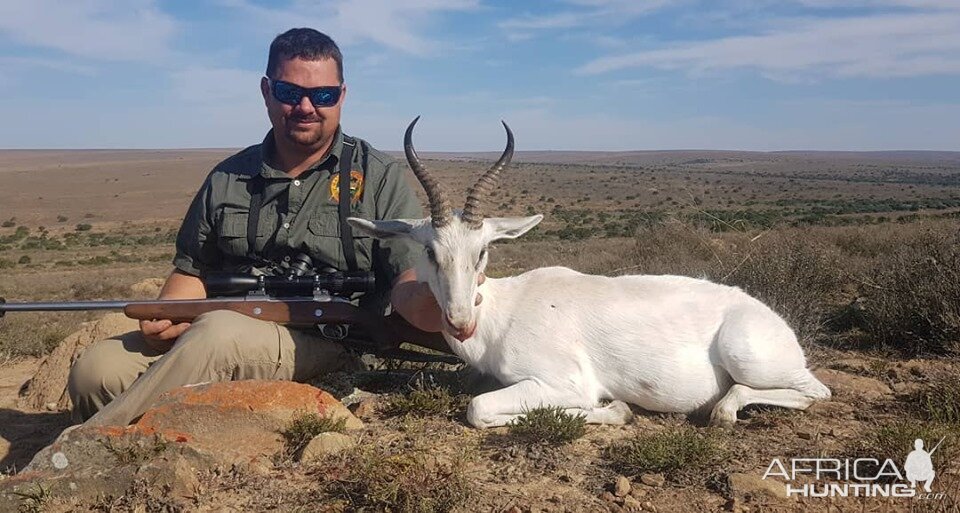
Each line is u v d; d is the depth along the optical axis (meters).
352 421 1.35
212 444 1.22
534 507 1.05
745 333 1.38
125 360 1.42
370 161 1.59
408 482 1.05
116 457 1.16
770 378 1.39
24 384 2.08
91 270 10.20
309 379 1.57
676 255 3.38
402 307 1.44
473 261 1.36
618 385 1.43
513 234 1.46
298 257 1.54
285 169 1.56
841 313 2.29
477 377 1.60
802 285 2.30
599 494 1.10
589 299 1.45
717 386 1.42
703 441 1.19
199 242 1.58
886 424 1.29
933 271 2.04
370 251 1.57
